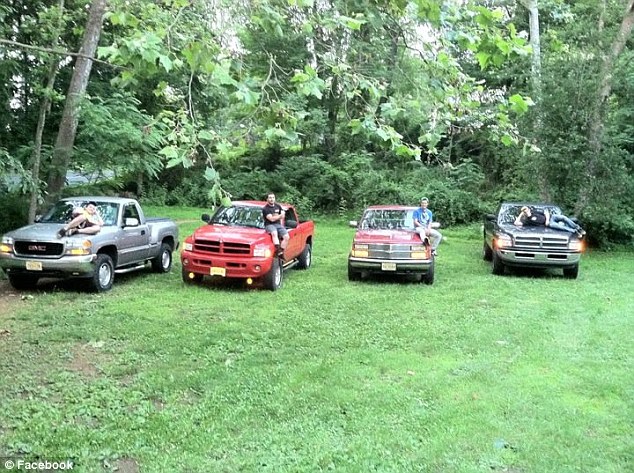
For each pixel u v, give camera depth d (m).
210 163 3.83
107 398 5.37
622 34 16.56
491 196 24.80
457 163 26.34
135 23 4.09
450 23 4.20
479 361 6.74
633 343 7.62
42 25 12.77
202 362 6.55
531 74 16.62
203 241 10.82
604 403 5.50
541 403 5.42
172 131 3.88
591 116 16.28
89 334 7.51
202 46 3.70
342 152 28.02
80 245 9.77
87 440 4.48
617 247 18.41
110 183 15.87
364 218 13.09
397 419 5.01
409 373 6.27
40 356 6.62
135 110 14.02
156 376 6.00
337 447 4.45
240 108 4.34
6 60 13.05
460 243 19.75
